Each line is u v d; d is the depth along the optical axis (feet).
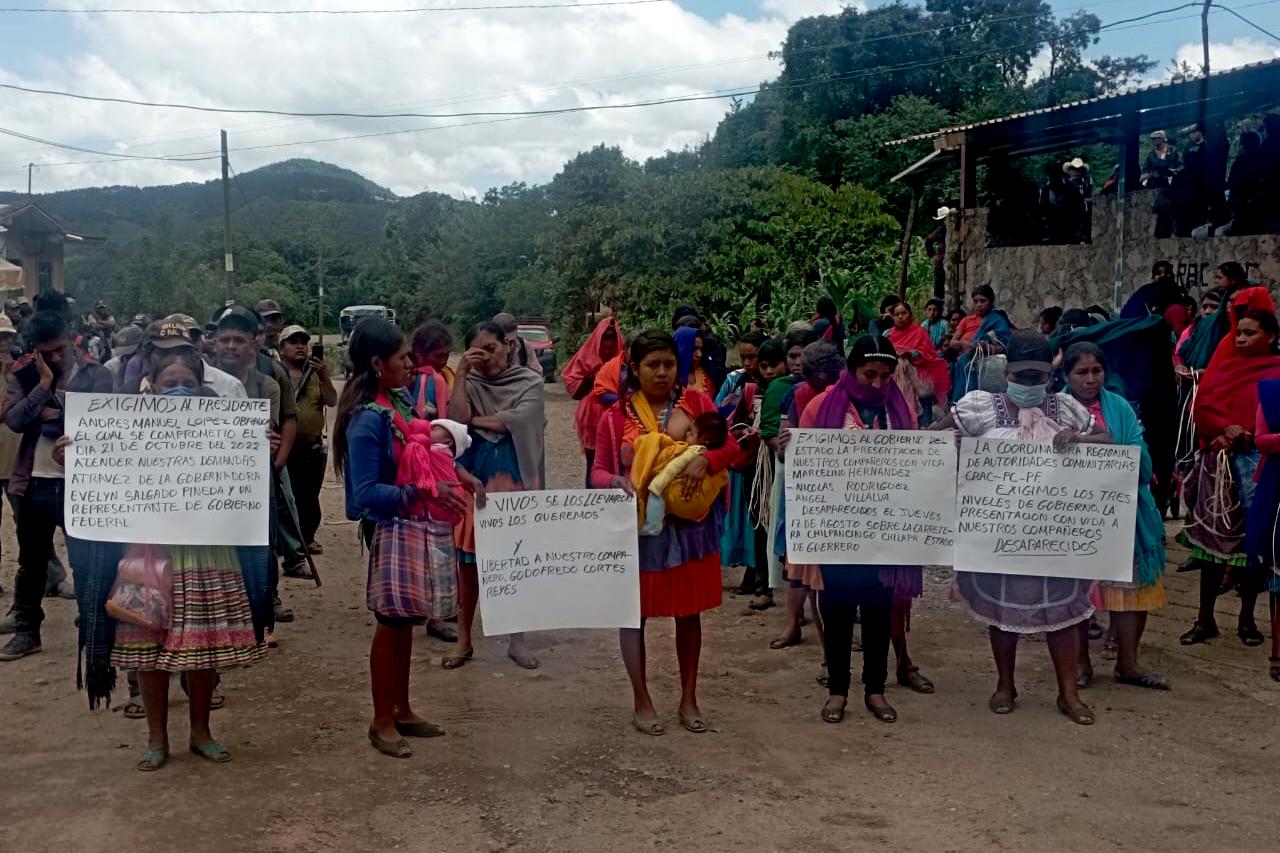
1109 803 14.93
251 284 199.41
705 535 17.51
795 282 82.79
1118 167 49.49
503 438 21.26
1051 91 119.85
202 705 16.55
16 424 21.38
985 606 18.04
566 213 93.71
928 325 49.85
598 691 19.85
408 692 17.95
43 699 19.40
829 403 18.28
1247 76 39.65
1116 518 17.72
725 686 20.13
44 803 14.89
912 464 17.92
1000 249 55.11
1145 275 47.16
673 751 16.88
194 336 21.94
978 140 52.42
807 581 18.80
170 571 15.62
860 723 18.11
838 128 121.39
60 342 21.35
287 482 23.59
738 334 81.61
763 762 16.43
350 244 294.46
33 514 21.74
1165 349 25.40
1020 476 17.79
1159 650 22.17
